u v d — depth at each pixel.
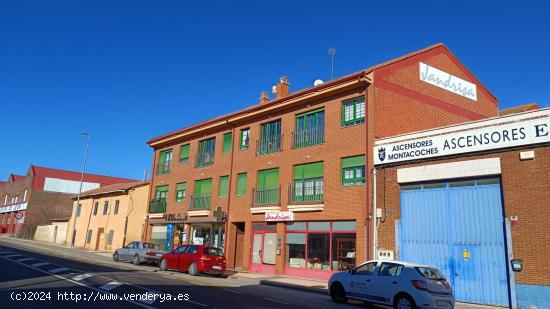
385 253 16.89
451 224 15.50
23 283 12.88
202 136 29.48
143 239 32.75
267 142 24.17
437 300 11.06
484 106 24.56
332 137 20.42
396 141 17.47
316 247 20.19
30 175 61.41
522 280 13.30
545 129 13.54
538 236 13.19
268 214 22.55
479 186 15.02
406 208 16.83
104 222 38.66
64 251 32.31
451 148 15.66
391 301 11.71
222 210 25.97
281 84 27.08
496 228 14.39
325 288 16.58
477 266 14.59
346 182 19.44
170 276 18.17
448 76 22.80
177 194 31.00
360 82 19.19
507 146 14.27
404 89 20.27
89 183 65.06
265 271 22.41
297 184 21.86
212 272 19.53
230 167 26.20
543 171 13.43
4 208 68.19
